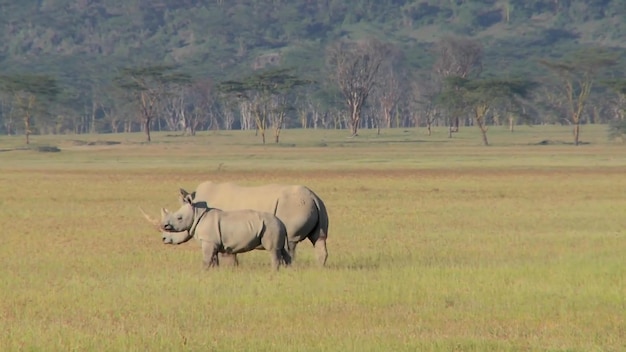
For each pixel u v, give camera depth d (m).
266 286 57.75
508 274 62.56
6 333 45.47
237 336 44.75
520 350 42.53
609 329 46.53
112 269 66.44
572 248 79.44
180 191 65.50
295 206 66.69
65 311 51.19
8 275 63.44
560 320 48.56
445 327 47.03
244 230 63.97
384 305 52.53
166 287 58.00
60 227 99.62
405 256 74.06
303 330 46.22
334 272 63.16
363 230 95.12
